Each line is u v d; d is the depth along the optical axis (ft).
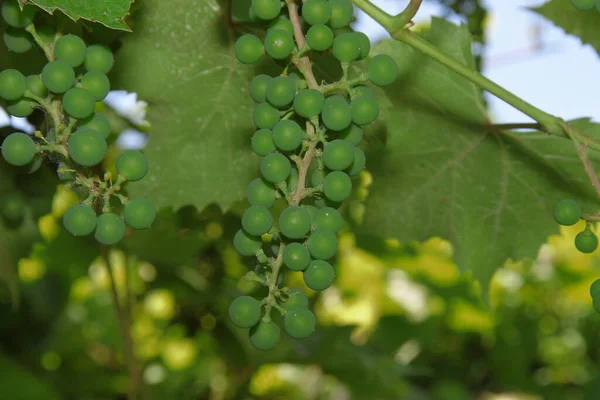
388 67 1.65
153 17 2.13
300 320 1.55
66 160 1.58
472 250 2.42
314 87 1.65
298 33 1.67
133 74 2.16
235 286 2.93
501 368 5.79
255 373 3.10
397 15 1.85
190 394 3.27
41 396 3.08
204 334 3.02
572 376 6.28
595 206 2.35
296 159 1.61
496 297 5.88
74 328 3.63
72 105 1.56
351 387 3.25
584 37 2.51
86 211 1.53
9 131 2.14
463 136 2.35
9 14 1.64
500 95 1.94
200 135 2.23
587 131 2.27
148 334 3.39
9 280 2.29
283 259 1.56
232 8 2.13
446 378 5.56
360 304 4.41
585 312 6.52
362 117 1.62
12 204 2.22
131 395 2.61
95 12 1.61
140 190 2.24
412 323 4.59
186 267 2.89
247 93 2.21
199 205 2.27
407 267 4.36
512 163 2.37
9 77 1.59
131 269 2.95
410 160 2.36
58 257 2.99
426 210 2.39
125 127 2.66
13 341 3.14
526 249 2.42
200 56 2.17
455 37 2.32
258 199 1.62
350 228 2.42
